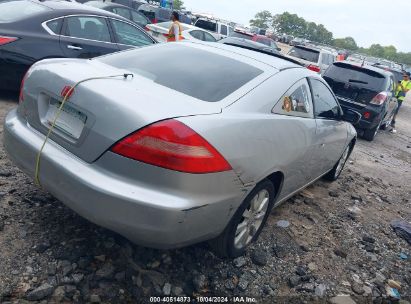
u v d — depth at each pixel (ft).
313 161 13.25
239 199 8.97
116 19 22.02
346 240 13.26
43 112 9.02
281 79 10.84
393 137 38.32
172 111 7.94
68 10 19.57
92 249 9.59
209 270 9.87
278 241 12.01
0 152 13.53
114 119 7.70
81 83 8.38
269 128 9.70
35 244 9.37
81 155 8.01
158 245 7.82
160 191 7.50
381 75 30.73
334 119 14.85
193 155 7.55
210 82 9.71
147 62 10.59
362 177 21.15
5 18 18.26
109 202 7.46
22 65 18.02
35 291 8.04
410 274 12.23
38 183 8.71
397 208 17.85
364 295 10.56
